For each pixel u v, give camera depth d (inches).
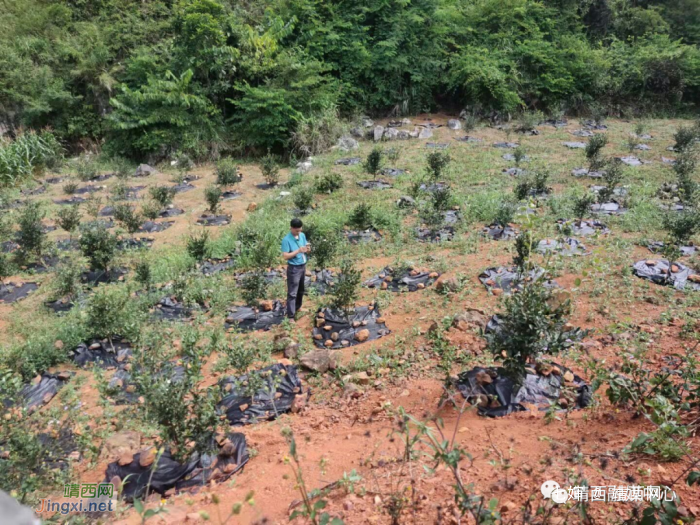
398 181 569.3
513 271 304.3
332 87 829.8
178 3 822.5
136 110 759.7
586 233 379.2
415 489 124.6
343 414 189.9
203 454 158.9
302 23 867.4
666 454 118.6
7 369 208.8
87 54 810.2
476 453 141.3
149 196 597.9
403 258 365.4
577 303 254.1
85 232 370.9
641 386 156.3
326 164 661.9
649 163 605.0
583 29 1067.3
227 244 416.5
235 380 210.1
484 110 895.1
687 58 948.6
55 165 745.0
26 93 780.6
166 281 362.6
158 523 127.6
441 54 929.5
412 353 229.5
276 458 159.2
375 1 886.4
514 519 101.3
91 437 183.5
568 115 948.6
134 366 193.5
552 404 156.6
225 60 760.3
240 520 126.4
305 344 255.9
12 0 847.1
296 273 276.2
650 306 247.1
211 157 761.6
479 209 448.8
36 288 362.0
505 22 962.1
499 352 166.9
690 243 343.3
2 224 472.1
